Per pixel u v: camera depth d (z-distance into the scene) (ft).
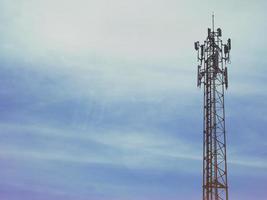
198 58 304.71
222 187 276.62
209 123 288.71
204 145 286.46
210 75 296.51
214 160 281.54
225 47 301.63
